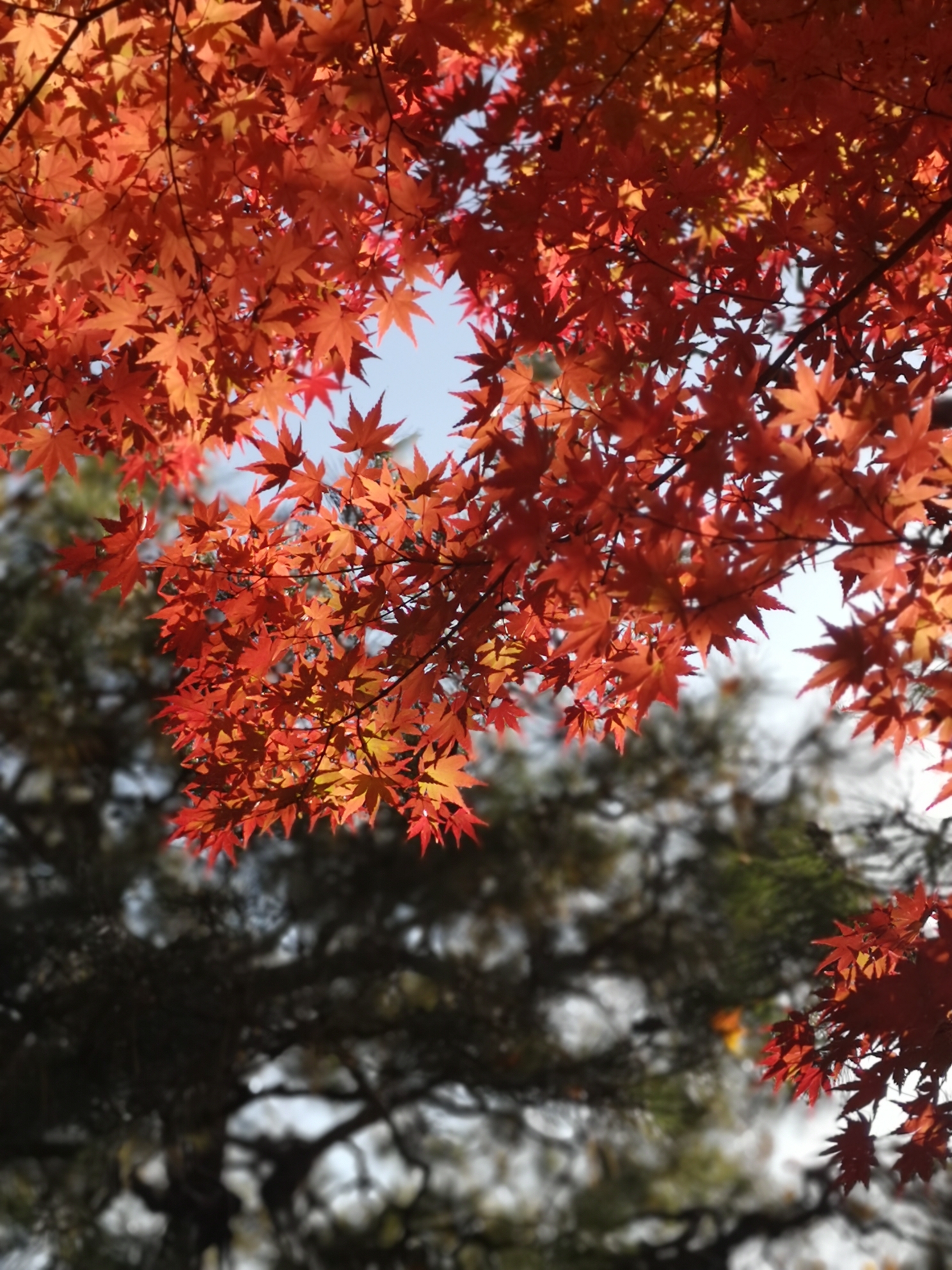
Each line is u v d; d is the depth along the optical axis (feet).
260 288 5.93
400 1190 21.89
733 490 5.87
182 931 16.43
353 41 5.75
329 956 17.99
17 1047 14.70
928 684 5.16
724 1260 19.84
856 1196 19.63
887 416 5.14
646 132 6.63
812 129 6.31
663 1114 17.94
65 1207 14.69
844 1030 5.92
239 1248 21.20
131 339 6.21
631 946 20.38
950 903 5.98
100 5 5.79
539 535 5.41
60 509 17.70
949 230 6.29
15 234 6.17
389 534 6.17
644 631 5.80
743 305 6.12
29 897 16.58
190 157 5.82
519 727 6.40
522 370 6.02
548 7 6.48
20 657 17.52
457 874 19.58
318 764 6.20
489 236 6.03
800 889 13.50
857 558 5.16
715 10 6.48
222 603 6.25
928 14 5.88
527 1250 19.38
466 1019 17.98
